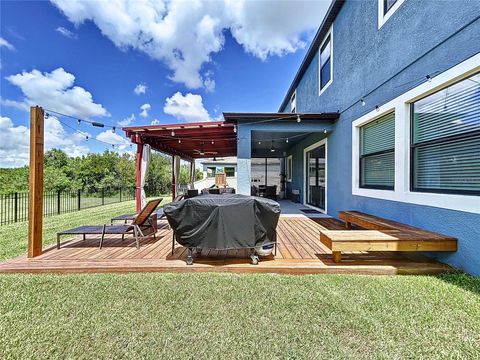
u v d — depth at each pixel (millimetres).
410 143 4047
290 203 10703
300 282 2975
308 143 9320
